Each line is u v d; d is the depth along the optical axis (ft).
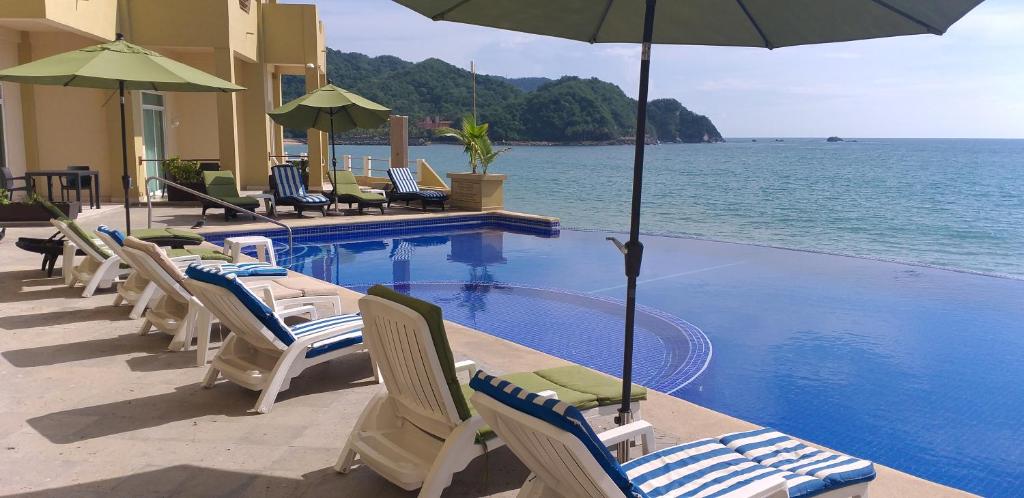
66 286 24.85
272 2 68.44
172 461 11.81
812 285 34.22
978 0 8.25
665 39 11.43
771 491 8.30
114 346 18.13
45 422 13.30
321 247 43.42
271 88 77.15
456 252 42.27
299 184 51.31
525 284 33.09
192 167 55.88
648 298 30.76
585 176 149.18
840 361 22.18
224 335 19.42
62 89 50.90
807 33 10.36
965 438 16.61
